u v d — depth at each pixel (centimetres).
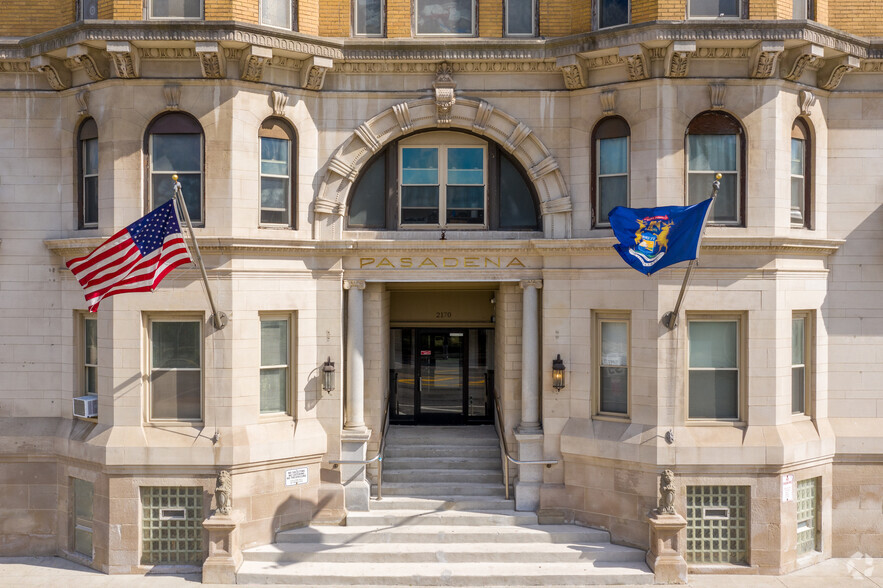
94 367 1609
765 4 1485
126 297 1520
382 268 1653
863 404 1641
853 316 1639
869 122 1633
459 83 1627
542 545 1547
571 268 1619
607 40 1502
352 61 1605
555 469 1636
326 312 1638
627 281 1558
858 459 1634
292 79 1591
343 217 1659
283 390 1616
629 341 1571
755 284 1525
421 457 1809
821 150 1617
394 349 2088
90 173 1598
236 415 1518
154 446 1502
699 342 1561
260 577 1455
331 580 1450
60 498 1634
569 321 1623
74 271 1382
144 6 1492
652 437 1516
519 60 1590
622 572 1466
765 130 1522
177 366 1546
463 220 1712
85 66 1527
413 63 1611
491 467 1772
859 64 1589
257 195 1552
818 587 1462
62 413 1634
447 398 2086
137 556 1523
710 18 1506
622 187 1582
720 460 1508
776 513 1524
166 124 1531
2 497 1630
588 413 1608
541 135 1628
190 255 1394
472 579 1451
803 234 1584
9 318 1620
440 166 1705
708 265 1520
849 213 1638
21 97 1616
